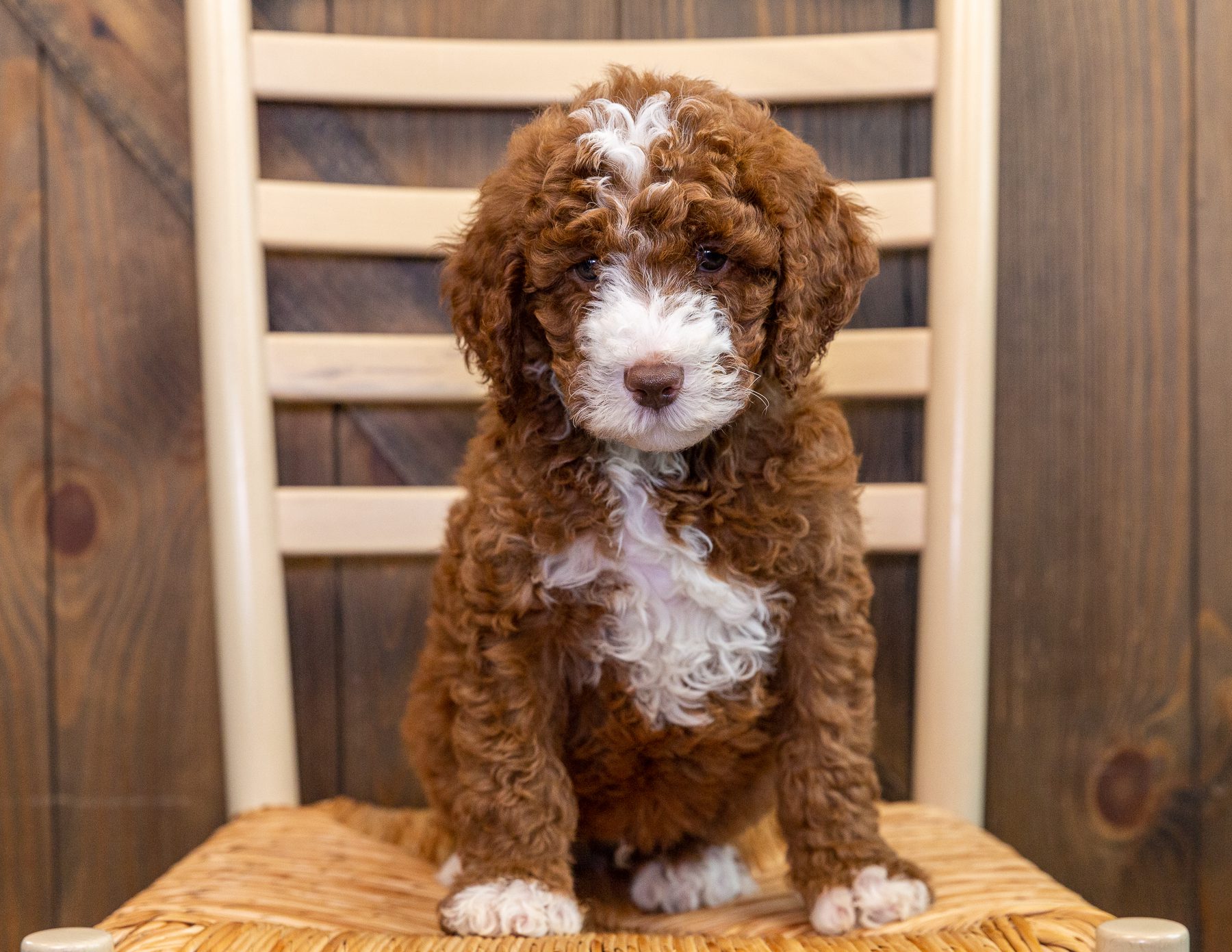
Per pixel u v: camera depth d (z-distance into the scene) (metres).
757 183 1.41
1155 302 2.17
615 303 1.37
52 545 2.21
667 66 2.04
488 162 2.23
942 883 1.53
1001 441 2.20
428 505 2.05
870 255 1.59
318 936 1.28
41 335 2.19
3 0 2.16
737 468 1.50
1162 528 2.19
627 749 1.57
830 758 1.51
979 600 1.98
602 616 1.51
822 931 1.44
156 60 2.17
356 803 1.99
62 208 2.19
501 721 1.51
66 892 2.23
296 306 2.22
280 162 2.21
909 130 2.19
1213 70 2.14
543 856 1.49
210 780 2.24
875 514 2.02
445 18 2.20
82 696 2.22
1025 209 2.18
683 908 1.66
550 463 1.51
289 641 2.21
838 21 2.20
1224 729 2.20
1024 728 2.23
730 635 1.52
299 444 2.23
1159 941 1.10
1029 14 2.16
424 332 2.23
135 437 2.21
